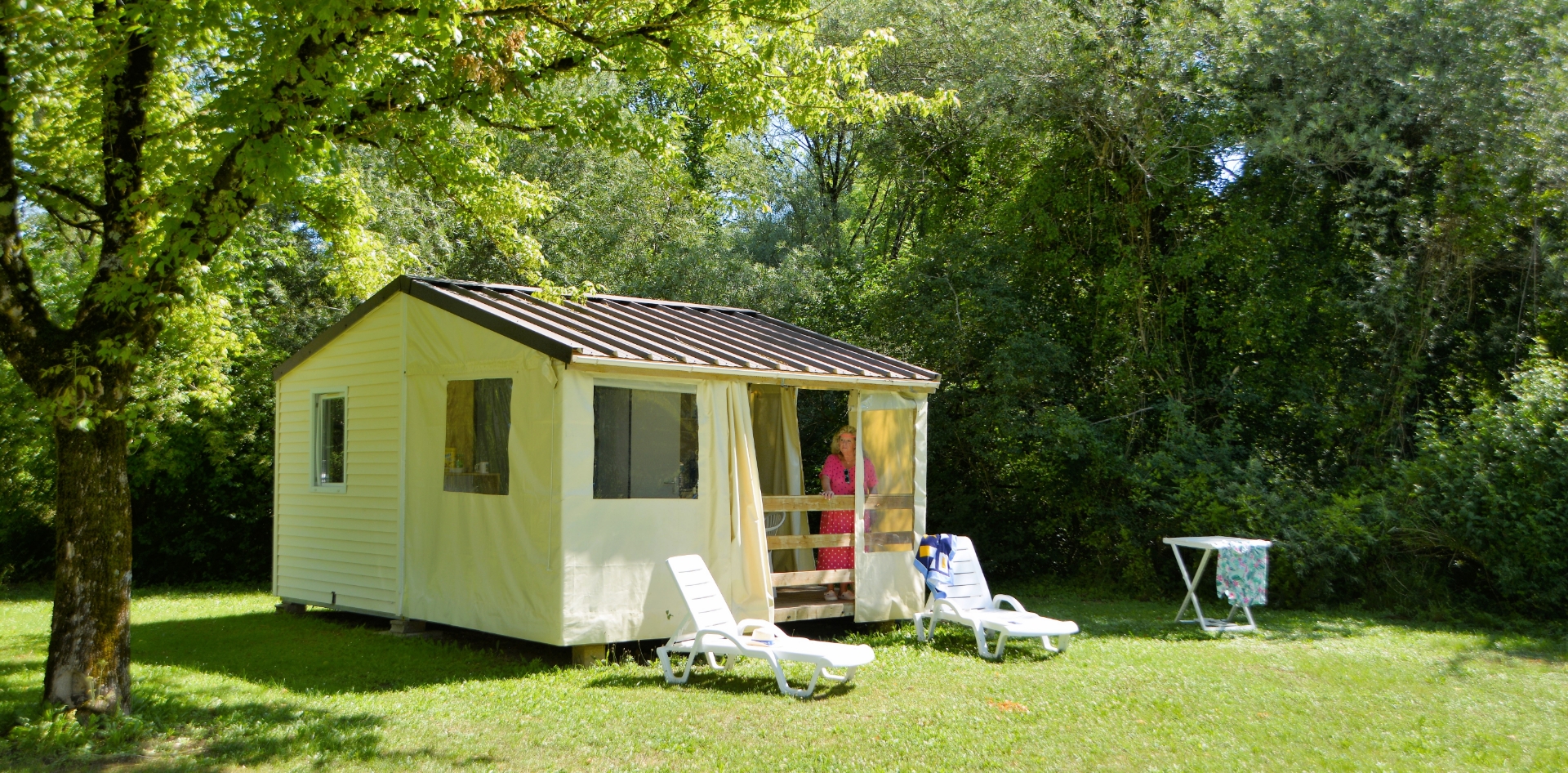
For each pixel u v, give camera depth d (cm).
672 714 640
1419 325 1348
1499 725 644
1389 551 1209
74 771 507
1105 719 638
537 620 803
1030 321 1563
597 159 1844
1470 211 1306
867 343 1636
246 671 787
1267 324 1444
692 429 877
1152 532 1388
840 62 830
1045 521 1538
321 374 1072
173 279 600
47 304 1325
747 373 886
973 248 1560
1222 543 1038
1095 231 1571
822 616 954
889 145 1775
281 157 578
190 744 560
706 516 878
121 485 600
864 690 721
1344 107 1359
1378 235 1433
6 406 1438
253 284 1482
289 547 1108
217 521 1602
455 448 903
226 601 1295
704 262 1814
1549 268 1277
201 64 765
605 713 642
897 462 1045
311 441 1079
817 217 2314
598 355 788
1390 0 1324
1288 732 611
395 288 956
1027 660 847
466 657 846
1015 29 1496
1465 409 1358
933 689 725
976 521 1577
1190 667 818
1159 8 1514
